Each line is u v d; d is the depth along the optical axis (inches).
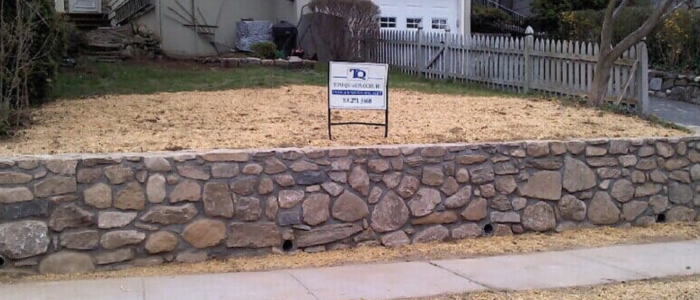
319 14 692.7
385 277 248.1
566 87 508.7
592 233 315.6
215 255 262.7
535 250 289.6
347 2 695.1
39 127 323.0
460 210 298.4
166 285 233.3
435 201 293.6
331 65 304.2
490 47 587.2
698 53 631.8
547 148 311.4
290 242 273.6
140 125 335.3
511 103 452.1
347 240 281.3
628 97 454.0
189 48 724.7
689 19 634.8
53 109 378.3
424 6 787.4
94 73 542.9
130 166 251.3
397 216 288.0
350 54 700.0
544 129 353.4
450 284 241.1
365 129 338.6
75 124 334.6
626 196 327.6
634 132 358.9
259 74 564.4
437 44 649.6
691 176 341.1
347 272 253.4
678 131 371.9
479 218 301.4
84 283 234.2
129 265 251.6
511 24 928.3
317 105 414.3
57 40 397.4
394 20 774.5
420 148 291.4
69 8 754.8
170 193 255.9
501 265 266.5
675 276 255.8
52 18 384.2
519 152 307.0
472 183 299.7
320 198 276.4
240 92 463.8
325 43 695.7
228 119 356.5
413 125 354.0
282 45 730.8
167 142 291.0
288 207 271.9
